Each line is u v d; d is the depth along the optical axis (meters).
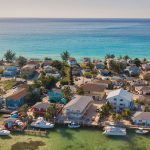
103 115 93.62
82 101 101.25
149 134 85.69
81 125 90.69
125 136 84.25
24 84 131.88
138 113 92.75
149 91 120.12
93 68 176.62
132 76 160.12
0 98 108.44
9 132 85.56
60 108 101.75
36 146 78.50
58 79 146.00
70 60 186.75
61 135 85.12
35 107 98.69
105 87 124.31
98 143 80.19
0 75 158.25
